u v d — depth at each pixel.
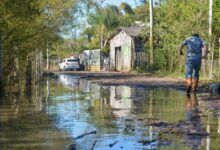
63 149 8.40
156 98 17.73
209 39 30.00
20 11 18.55
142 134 9.88
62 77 37.78
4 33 19.58
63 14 28.58
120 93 20.33
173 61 38.78
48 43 29.36
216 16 31.52
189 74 19.53
